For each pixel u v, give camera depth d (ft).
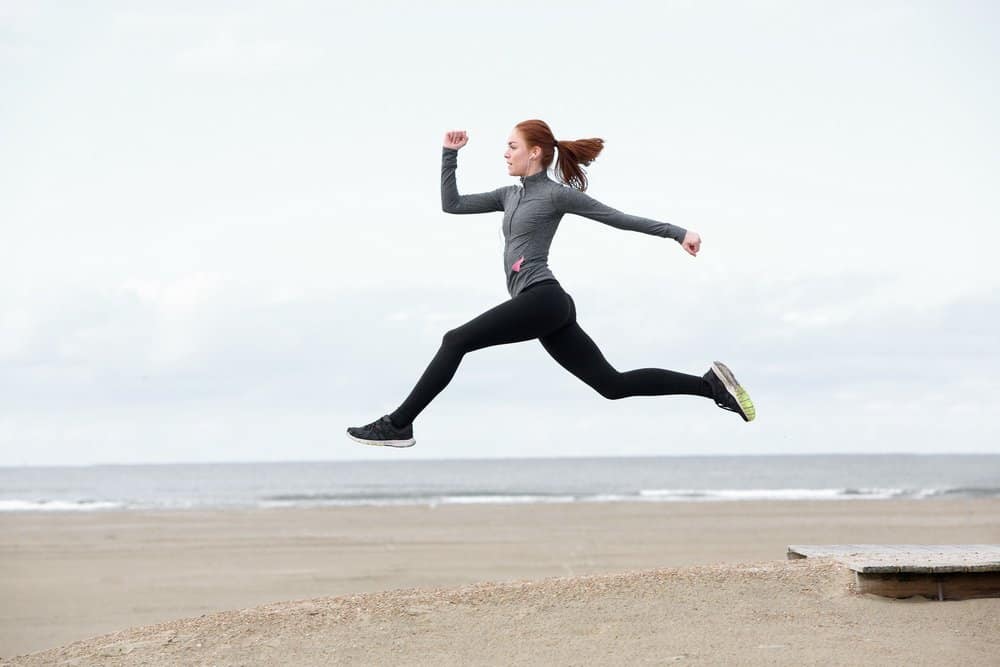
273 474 338.34
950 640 16.65
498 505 97.91
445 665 15.96
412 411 16.17
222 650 17.11
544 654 16.25
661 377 17.81
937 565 19.06
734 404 17.75
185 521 77.92
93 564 50.88
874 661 15.61
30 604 39.37
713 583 19.66
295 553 54.95
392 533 65.92
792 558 23.41
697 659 15.79
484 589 19.81
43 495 157.79
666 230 16.08
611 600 18.80
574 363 17.44
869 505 94.32
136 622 35.70
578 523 72.38
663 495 139.85
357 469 429.38
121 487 210.79
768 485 200.64
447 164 17.97
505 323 16.21
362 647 16.90
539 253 16.75
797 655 15.92
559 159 17.30
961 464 411.34
